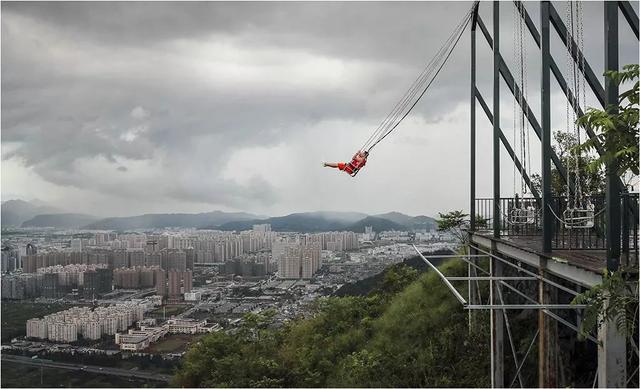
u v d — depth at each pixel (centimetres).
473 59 1405
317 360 1686
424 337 1434
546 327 755
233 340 1892
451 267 1644
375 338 1639
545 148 763
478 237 1270
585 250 766
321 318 2053
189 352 1856
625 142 429
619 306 475
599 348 536
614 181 535
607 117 425
